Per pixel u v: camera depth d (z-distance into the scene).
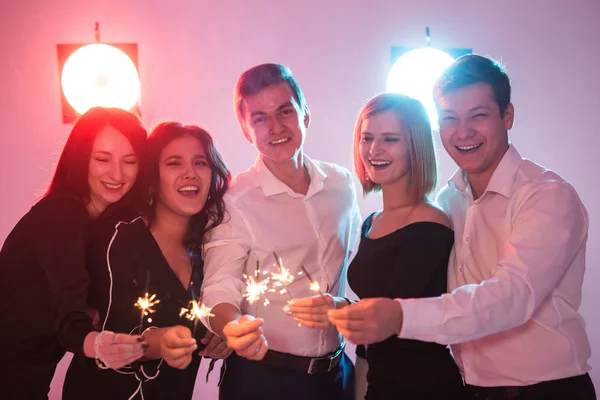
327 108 3.58
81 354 1.83
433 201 2.22
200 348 2.24
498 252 1.96
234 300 2.14
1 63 3.61
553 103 3.58
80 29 3.58
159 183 2.18
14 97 3.62
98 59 3.35
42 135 3.63
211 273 2.22
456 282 2.04
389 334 1.62
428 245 2.02
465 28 3.56
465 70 1.98
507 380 1.90
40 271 2.02
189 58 3.58
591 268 3.57
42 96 3.61
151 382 2.09
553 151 3.59
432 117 3.43
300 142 2.33
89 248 2.11
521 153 3.60
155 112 3.60
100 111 2.16
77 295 1.89
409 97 2.18
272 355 2.29
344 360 2.48
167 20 3.57
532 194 1.88
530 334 1.88
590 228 3.57
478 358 1.96
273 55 3.57
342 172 2.53
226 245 2.27
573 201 1.86
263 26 3.57
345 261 2.50
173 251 2.23
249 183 2.39
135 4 3.57
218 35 3.57
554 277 1.77
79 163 2.11
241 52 3.57
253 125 2.30
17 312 2.03
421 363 2.00
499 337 1.92
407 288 2.00
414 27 3.56
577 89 3.56
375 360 2.08
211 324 2.09
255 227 2.31
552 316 1.88
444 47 3.57
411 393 1.99
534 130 3.59
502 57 3.57
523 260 1.76
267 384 2.28
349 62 3.57
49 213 1.96
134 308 2.06
